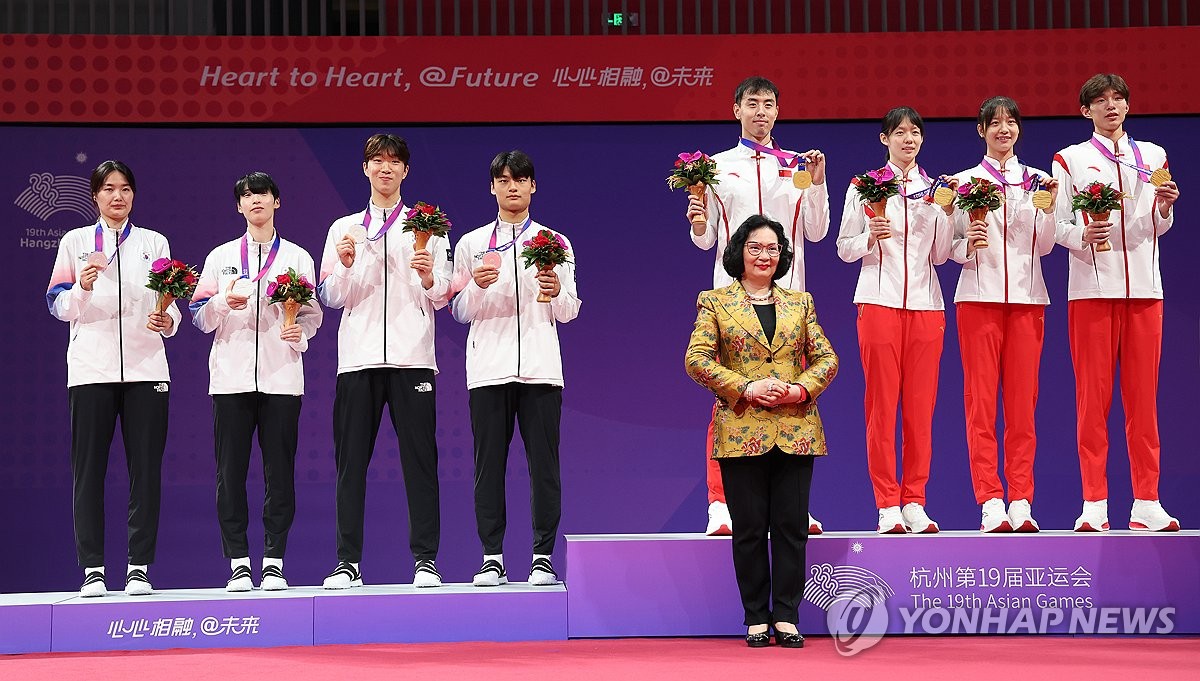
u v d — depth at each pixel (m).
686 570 4.18
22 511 5.76
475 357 4.46
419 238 4.34
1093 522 4.49
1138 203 4.55
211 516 5.87
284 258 4.61
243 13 5.97
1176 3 5.98
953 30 5.86
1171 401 5.89
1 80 5.60
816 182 4.44
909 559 4.20
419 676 3.35
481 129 6.00
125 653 3.94
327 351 5.99
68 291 4.36
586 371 6.01
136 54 5.69
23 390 5.77
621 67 5.82
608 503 5.98
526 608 4.15
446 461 5.98
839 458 6.00
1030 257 4.55
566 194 6.01
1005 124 4.54
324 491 5.94
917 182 4.57
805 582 4.12
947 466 5.98
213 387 4.47
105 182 4.43
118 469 5.83
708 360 3.85
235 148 5.90
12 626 4.00
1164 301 5.90
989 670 3.39
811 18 6.01
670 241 6.04
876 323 4.48
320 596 4.11
